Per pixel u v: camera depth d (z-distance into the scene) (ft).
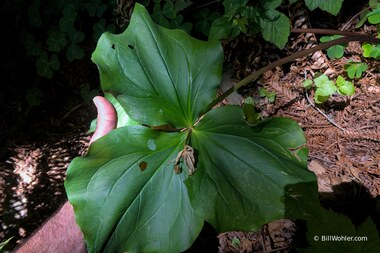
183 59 0.91
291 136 0.81
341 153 1.33
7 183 1.78
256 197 0.74
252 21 1.46
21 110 2.10
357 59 1.56
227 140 0.82
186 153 0.78
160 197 0.77
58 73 2.15
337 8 1.36
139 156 0.80
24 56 2.22
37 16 2.06
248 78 1.08
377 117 1.40
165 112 0.87
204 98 0.90
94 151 0.79
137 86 0.87
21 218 1.64
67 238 0.82
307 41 1.62
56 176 1.78
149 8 1.82
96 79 2.06
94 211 0.74
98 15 1.90
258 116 1.52
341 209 1.20
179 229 0.75
